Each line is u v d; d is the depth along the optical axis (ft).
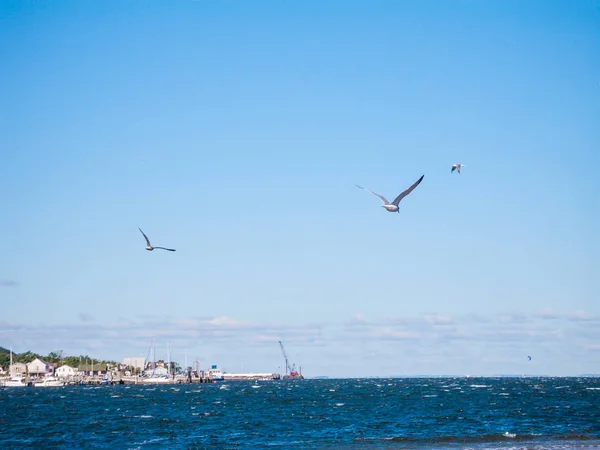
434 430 307.37
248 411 451.94
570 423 332.60
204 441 283.18
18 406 555.28
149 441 286.25
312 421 360.07
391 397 649.61
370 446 259.19
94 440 292.40
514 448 246.88
